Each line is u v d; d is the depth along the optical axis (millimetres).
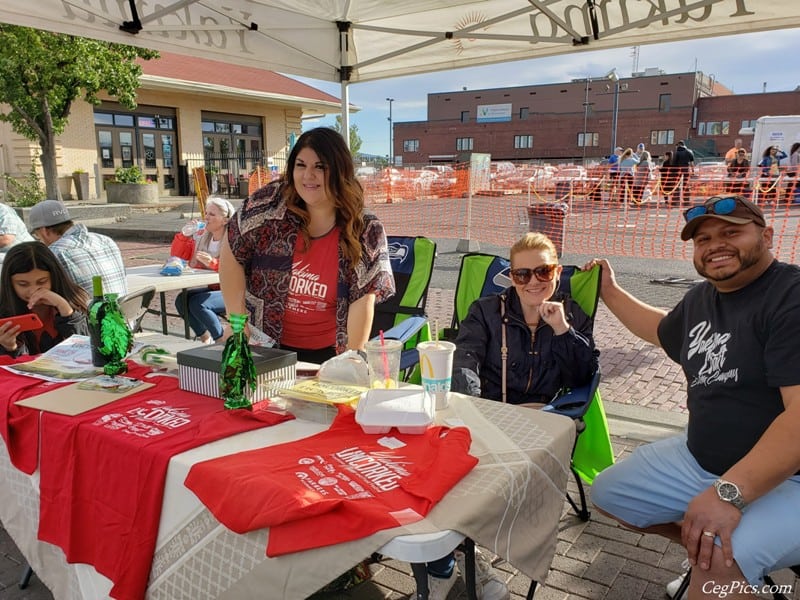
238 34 4852
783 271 1839
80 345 2639
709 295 2049
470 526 1339
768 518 1711
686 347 2074
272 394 2025
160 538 1631
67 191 18453
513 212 14133
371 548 1271
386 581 2512
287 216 2709
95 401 2000
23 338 2854
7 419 1987
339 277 2734
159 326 6641
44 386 2172
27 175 17688
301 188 2598
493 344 2861
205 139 22594
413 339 3682
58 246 3633
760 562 1682
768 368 1757
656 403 4379
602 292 2908
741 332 1855
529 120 54938
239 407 1894
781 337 1734
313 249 2742
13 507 2080
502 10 4844
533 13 4750
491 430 1811
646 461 2164
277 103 24000
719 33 4242
